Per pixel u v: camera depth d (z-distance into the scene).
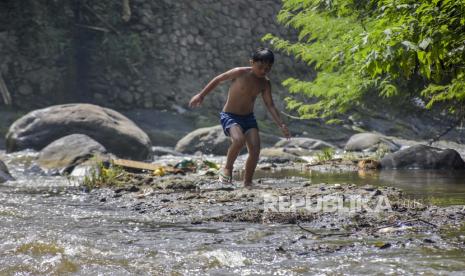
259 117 34.25
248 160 11.01
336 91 15.65
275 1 39.88
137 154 20.80
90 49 33.31
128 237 6.02
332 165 16.72
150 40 34.78
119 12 34.16
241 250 5.33
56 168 15.37
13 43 31.16
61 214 7.71
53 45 32.06
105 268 4.59
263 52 10.74
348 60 14.80
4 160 16.83
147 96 33.75
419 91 14.98
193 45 36.06
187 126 31.75
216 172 13.98
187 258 4.95
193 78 35.69
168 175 13.62
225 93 35.94
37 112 21.05
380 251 5.18
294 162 19.06
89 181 11.73
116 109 33.03
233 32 37.81
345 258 4.93
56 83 32.00
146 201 9.01
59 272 4.47
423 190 10.04
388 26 7.71
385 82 14.52
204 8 36.84
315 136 32.72
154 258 4.95
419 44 6.98
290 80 16.88
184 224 6.90
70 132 20.45
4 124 27.69
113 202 9.07
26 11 31.64
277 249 5.34
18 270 4.50
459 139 31.86
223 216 7.34
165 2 35.62
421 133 33.94
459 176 12.95
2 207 8.30
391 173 14.05
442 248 5.25
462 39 7.41
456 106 15.88
